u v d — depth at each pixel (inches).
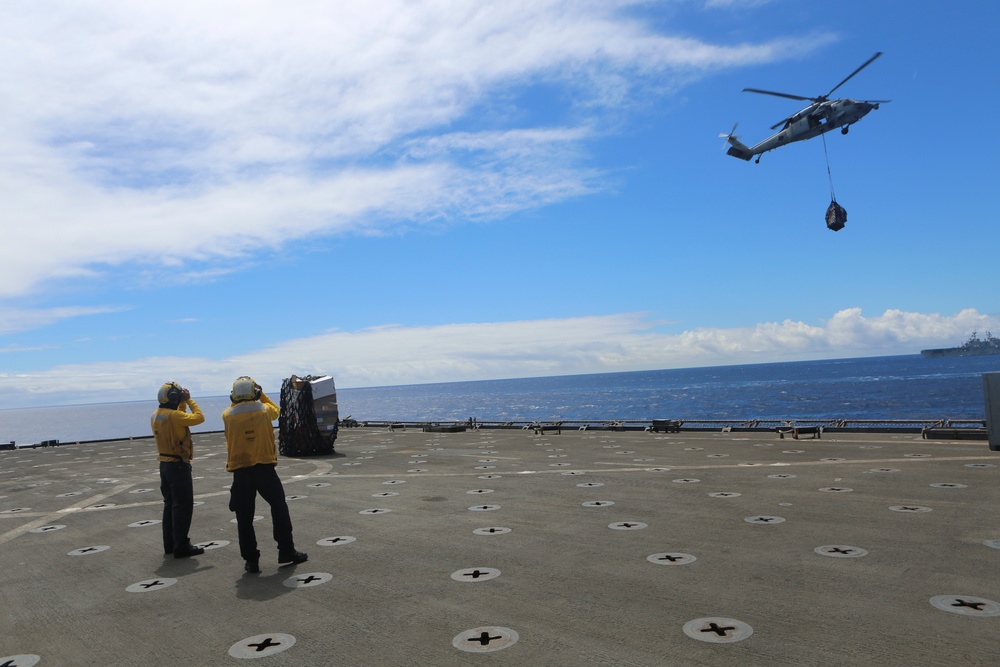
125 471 609.6
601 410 3149.6
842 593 180.1
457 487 403.9
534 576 209.5
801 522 266.8
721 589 187.9
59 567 257.8
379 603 191.5
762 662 139.4
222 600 203.0
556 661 144.9
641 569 211.5
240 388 238.8
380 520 312.7
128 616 193.0
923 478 362.0
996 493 313.3
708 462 467.5
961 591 178.2
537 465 495.2
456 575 215.3
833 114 1201.4
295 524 313.3
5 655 167.2
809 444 565.9
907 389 3454.7
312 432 659.4
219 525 325.1
